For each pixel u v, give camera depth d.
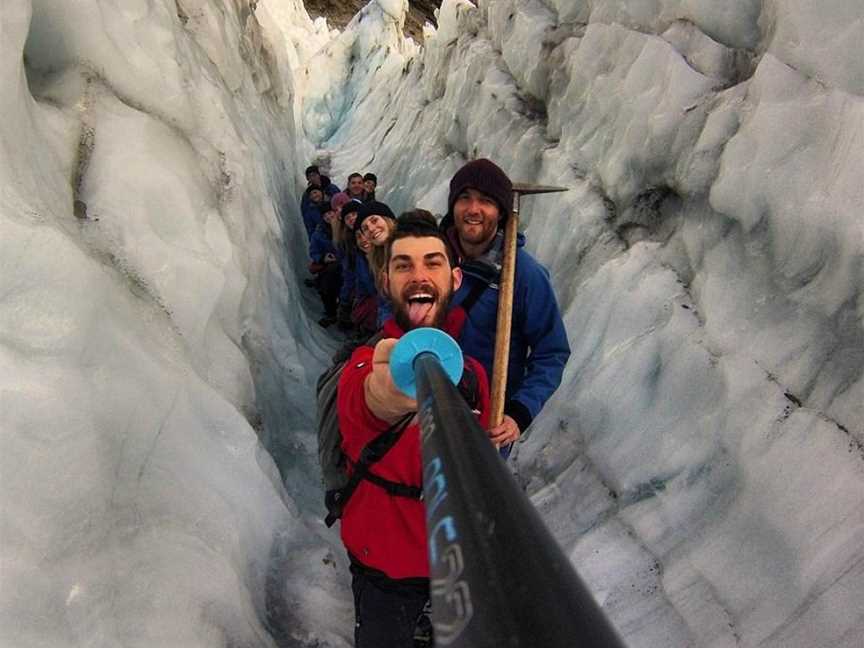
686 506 1.96
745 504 1.78
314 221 6.11
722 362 2.07
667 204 2.83
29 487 1.13
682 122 2.67
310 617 1.74
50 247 1.33
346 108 12.70
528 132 4.31
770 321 2.01
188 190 2.30
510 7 5.26
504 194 1.90
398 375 0.78
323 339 4.68
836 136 1.92
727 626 1.62
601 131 3.41
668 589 1.81
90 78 2.13
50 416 1.20
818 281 1.89
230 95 4.36
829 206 1.84
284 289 3.75
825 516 1.57
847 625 1.40
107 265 1.77
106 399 1.41
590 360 2.75
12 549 1.06
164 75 2.46
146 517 1.42
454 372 0.77
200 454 1.74
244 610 1.53
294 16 14.16
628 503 2.16
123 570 1.28
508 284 1.74
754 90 2.26
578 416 2.59
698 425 2.08
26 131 1.62
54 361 1.26
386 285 1.39
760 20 2.56
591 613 0.27
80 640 1.11
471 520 0.35
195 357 2.02
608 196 3.18
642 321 2.56
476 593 0.29
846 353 1.75
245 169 3.31
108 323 1.54
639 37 3.20
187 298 2.03
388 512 1.40
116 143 2.07
